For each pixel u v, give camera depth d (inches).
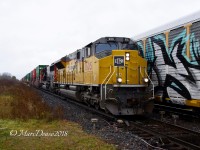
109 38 628.4
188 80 510.6
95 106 664.4
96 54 616.1
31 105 637.3
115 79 561.3
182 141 356.2
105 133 423.2
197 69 486.3
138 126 473.1
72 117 576.4
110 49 624.4
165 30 585.6
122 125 487.2
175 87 550.3
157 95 617.3
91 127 473.1
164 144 353.1
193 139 385.7
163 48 590.6
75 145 342.6
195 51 491.2
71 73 920.3
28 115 535.8
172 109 652.1
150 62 644.1
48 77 1649.9
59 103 866.8
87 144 346.9
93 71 628.1
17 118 526.9
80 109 713.0
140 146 349.4
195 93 492.1
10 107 641.6
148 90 563.5
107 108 553.0
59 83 1202.6
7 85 1550.2
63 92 1055.0
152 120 539.8
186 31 517.7
